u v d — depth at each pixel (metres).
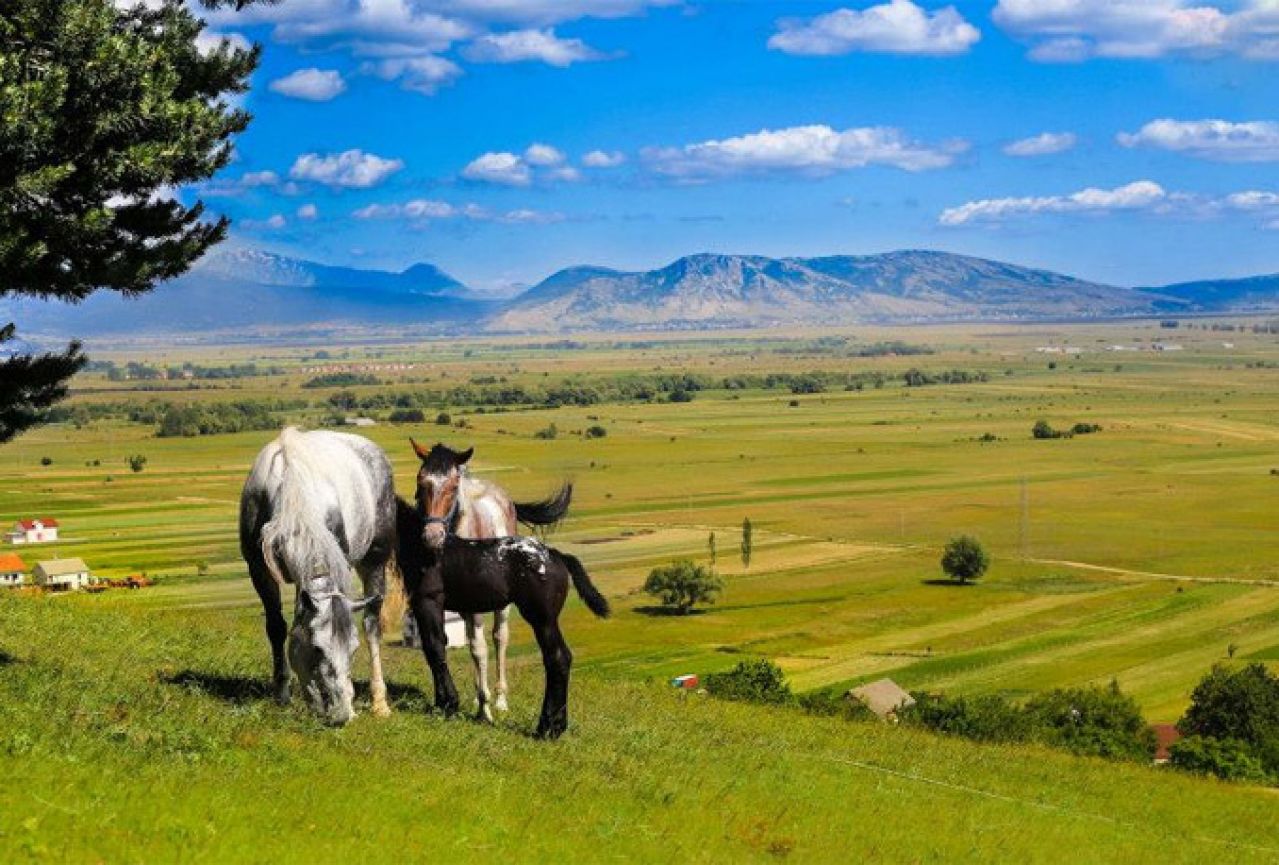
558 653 19.34
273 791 14.21
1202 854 22.19
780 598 112.94
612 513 162.62
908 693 58.50
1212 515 162.50
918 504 172.38
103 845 11.74
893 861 16.91
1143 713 72.44
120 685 18.25
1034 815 22.53
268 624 17.77
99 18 17.31
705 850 15.46
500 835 14.20
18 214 17.48
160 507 150.12
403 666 26.39
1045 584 119.31
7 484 174.88
